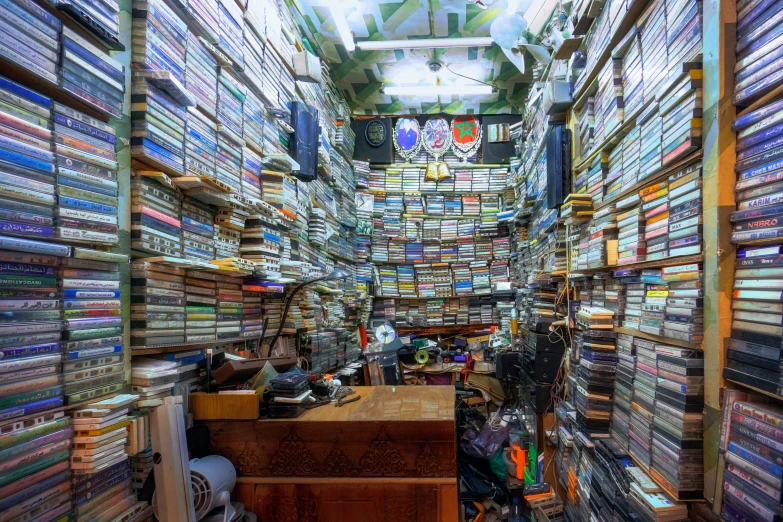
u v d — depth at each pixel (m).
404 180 5.73
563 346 3.04
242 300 2.26
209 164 1.94
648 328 1.63
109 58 1.36
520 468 3.48
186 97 1.67
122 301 1.46
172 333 1.66
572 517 2.39
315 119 3.10
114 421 1.26
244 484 1.76
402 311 5.86
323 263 3.87
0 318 1.02
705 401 1.29
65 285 1.21
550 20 3.52
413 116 5.81
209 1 1.91
